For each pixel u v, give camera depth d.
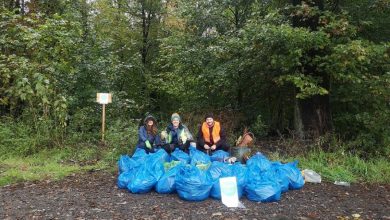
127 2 20.34
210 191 6.10
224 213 5.51
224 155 7.61
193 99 13.37
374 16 10.05
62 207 5.68
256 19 10.98
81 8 14.55
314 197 6.34
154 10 20.20
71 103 10.74
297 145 9.16
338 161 8.25
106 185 6.84
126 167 7.07
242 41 10.29
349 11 9.84
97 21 17.92
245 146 8.05
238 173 6.25
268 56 9.77
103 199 6.06
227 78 11.79
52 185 6.84
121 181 6.60
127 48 18.69
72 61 11.41
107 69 12.14
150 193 6.38
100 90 11.97
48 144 9.52
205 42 13.53
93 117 10.95
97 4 18.83
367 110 10.23
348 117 10.02
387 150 8.80
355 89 9.80
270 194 5.96
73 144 9.56
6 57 9.57
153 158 6.72
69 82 11.12
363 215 5.56
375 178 7.54
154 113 18.91
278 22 10.10
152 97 20.94
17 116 10.64
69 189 6.59
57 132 9.67
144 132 8.01
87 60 12.05
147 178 6.33
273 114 12.29
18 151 9.18
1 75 9.68
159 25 20.61
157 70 20.73
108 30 18.95
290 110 12.09
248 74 11.48
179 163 6.66
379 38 10.41
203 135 8.10
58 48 10.24
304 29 8.77
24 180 7.15
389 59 9.27
